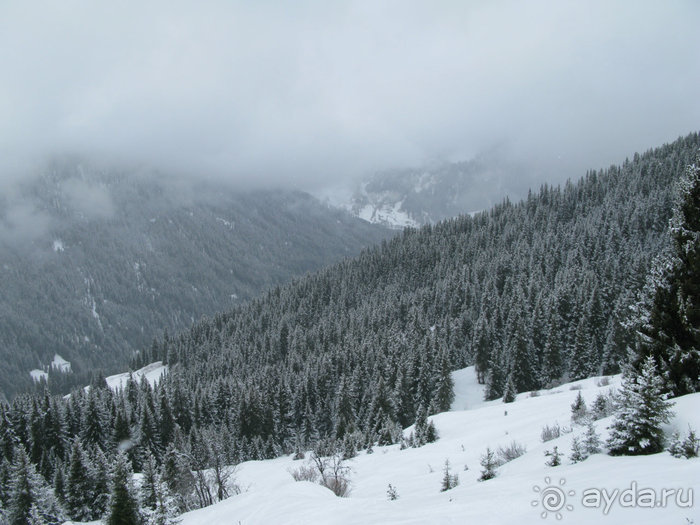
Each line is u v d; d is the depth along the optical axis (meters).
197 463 34.72
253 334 165.88
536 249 125.44
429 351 84.06
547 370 72.81
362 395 83.81
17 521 39.00
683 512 8.10
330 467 27.84
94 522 42.44
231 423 84.19
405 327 117.06
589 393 35.78
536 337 79.75
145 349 199.88
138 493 26.00
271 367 107.44
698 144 163.50
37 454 71.88
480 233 171.38
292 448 77.88
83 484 45.09
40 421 74.38
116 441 70.19
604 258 107.81
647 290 20.44
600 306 75.31
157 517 22.45
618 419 14.33
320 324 145.25
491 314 97.75
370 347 98.44
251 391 79.94
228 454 56.72
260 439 74.50
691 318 18.17
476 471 22.38
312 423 81.00
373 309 140.00
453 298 118.12
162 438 76.06
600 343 73.81
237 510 15.20
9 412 80.81
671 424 13.79
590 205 161.75
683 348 18.47
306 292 189.12
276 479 42.31
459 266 152.00
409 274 173.50
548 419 30.73
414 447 39.41
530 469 16.72
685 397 15.73
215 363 148.88
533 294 96.44
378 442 55.31
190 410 89.00
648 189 147.25
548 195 185.62
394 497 18.22
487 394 76.69
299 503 14.01
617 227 116.81
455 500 12.16
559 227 143.62
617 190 155.00
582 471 12.84
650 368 14.26
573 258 112.12
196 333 189.00
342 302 168.62
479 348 82.31
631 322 21.03
